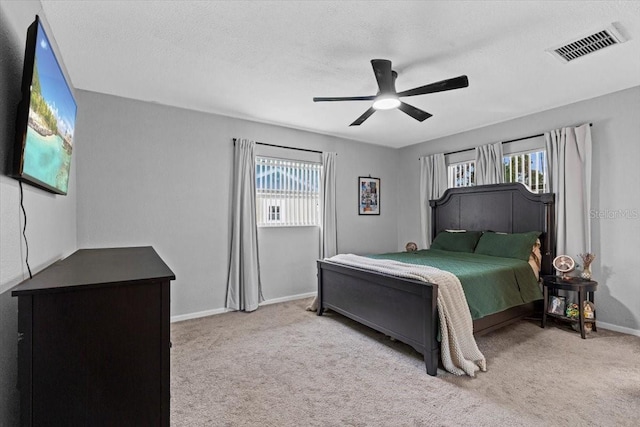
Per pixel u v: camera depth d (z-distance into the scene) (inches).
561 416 74.8
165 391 43.6
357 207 210.5
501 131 171.3
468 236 168.9
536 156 158.1
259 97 135.5
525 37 90.2
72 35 88.7
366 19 81.6
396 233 230.7
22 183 55.1
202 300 152.2
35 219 64.5
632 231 126.6
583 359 104.3
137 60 103.3
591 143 136.2
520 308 130.0
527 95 134.6
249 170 163.5
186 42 92.6
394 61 103.9
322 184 193.2
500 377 93.0
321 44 93.7
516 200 158.1
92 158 127.3
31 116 49.8
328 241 192.9
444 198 192.9
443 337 93.7
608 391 85.3
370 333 128.3
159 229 141.7
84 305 40.3
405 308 104.7
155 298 43.7
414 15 80.0
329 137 198.2
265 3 75.4
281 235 178.5
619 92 129.8
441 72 112.1
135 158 136.3
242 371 97.3
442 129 185.0
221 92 130.0
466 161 188.2
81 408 40.1
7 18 50.9
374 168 219.8
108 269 53.6
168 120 144.3
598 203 135.4
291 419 74.5
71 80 117.4
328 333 128.4
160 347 43.6
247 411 77.5
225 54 99.5
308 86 124.2
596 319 135.3
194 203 150.5
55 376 39.1
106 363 41.1
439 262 134.4
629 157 127.3
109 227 130.3
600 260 134.6
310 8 77.2
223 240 158.6
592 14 79.9
